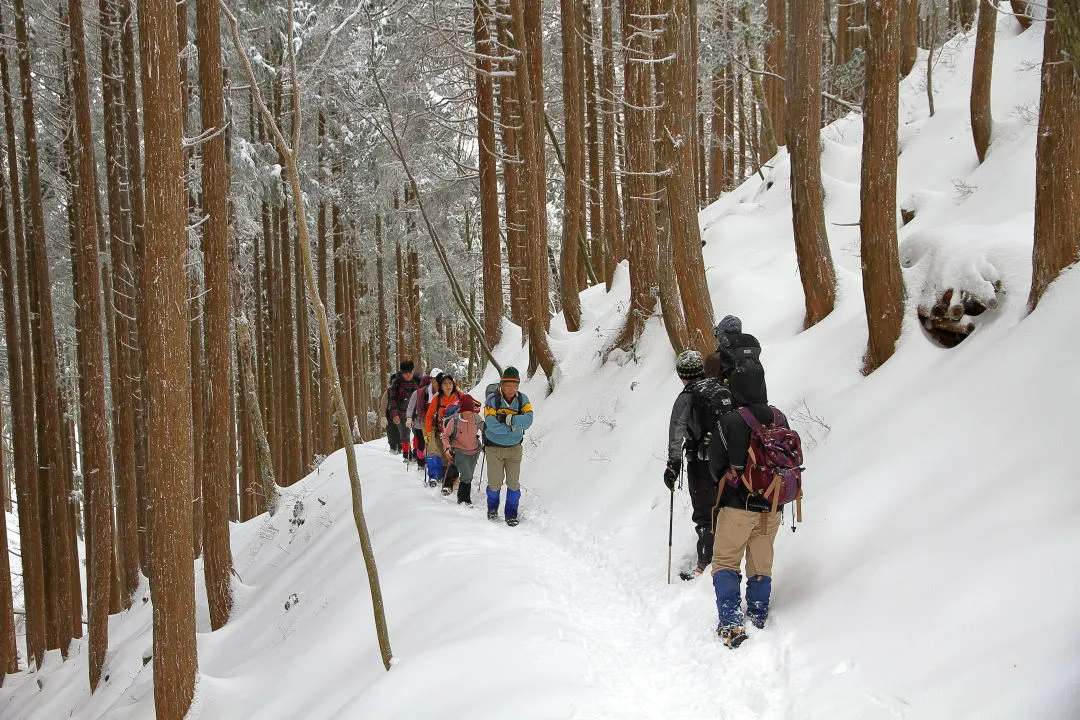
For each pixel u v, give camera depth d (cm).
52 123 1678
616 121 2036
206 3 931
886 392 613
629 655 449
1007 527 384
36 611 1577
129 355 1529
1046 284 529
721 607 432
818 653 380
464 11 1608
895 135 660
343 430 541
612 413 977
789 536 507
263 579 1194
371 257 2823
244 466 2211
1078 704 251
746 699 371
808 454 620
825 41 2761
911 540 427
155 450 653
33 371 1933
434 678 453
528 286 1286
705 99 2342
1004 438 455
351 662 604
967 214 984
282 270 2239
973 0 1878
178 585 673
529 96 1273
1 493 1605
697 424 529
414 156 2125
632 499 763
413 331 2806
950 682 304
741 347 475
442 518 843
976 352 557
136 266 1337
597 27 2133
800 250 850
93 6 1538
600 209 2050
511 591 568
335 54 1795
